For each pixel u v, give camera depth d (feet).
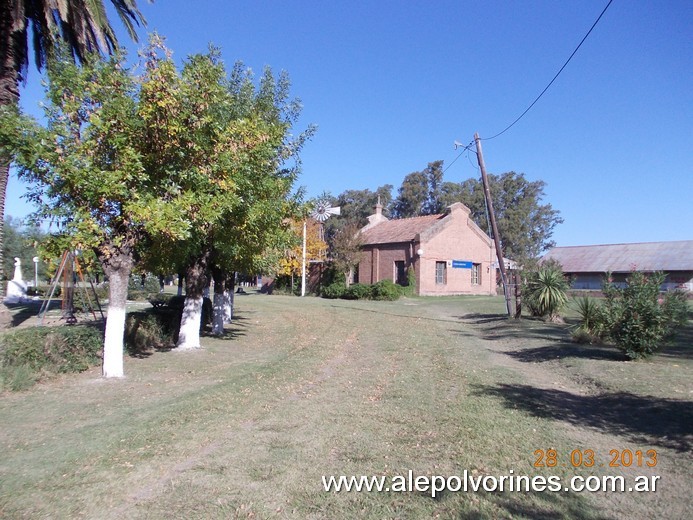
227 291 68.95
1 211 45.29
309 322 72.08
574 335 46.21
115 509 13.93
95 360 34.37
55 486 15.30
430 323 70.38
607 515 13.79
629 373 31.01
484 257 145.28
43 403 25.12
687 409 23.02
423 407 25.13
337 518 13.57
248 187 37.50
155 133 30.07
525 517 13.64
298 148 49.62
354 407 25.14
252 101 47.50
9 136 26.66
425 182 239.91
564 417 23.26
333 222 233.55
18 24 40.50
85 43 45.50
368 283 133.80
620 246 162.40
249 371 34.58
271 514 13.73
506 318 68.49
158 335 46.65
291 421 22.52
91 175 26.89
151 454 18.01
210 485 15.51
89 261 35.50
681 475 16.31
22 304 79.66
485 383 31.07
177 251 37.78
